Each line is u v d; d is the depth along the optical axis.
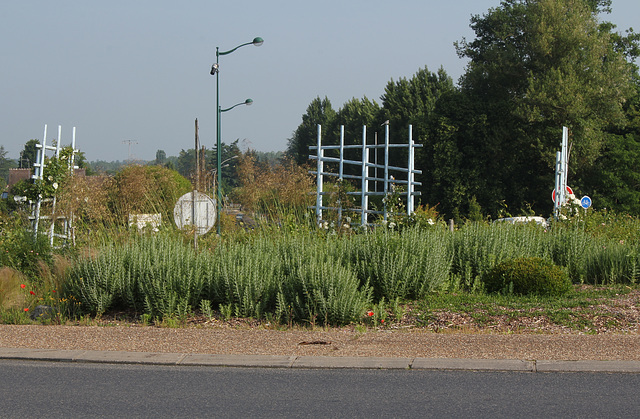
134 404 5.93
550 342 7.91
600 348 7.59
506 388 6.29
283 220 15.78
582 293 11.38
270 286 10.81
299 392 6.26
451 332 8.90
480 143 46.44
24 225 15.38
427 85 65.06
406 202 19.45
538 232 14.98
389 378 6.71
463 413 5.59
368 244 11.84
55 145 16.73
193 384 6.59
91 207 15.35
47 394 6.26
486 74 49.53
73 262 12.14
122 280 11.13
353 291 10.02
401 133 59.25
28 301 11.49
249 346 8.05
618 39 52.91
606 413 5.53
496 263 12.50
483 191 45.94
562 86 43.22
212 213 14.84
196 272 11.02
